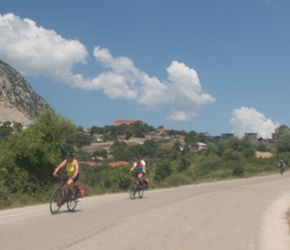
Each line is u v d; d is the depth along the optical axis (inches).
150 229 388.2
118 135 3900.1
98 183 962.1
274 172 2033.7
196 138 4163.4
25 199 633.6
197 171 1991.9
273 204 685.3
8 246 299.6
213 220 468.4
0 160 682.2
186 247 321.7
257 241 366.9
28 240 320.5
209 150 2854.3
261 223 471.2
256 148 3329.2
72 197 491.8
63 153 785.6
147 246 316.5
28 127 767.1
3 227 376.5
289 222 496.1
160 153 2915.8
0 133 781.9
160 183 1218.0
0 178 652.7
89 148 2869.1
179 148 3245.6
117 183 991.6
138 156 704.4
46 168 738.2
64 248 296.7
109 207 550.3
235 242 355.3
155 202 628.4
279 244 362.3
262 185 1153.4
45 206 576.4
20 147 692.1
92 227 385.1
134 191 684.1
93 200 656.4
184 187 1113.4
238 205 637.9
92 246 306.5
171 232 378.9
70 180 479.2
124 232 366.9
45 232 354.0
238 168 1800.0
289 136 3157.0
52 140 766.5
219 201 681.6
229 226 435.8
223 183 1288.1
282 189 1032.2
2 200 583.8
